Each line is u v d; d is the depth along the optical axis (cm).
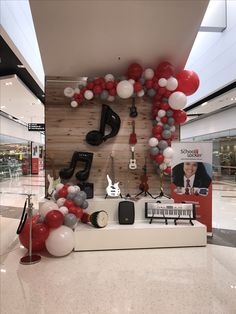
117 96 498
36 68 708
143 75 484
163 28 425
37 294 267
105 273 316
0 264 343
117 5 381
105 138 511
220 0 697
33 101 1056
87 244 390
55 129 518
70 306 245
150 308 242
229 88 799
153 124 525
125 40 447
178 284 288
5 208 695
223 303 250
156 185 532
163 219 452
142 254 379
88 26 418
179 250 396
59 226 372
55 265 339
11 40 491
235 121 1162
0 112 1320
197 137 1565
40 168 2103
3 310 239
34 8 383
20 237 378
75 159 489
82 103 519
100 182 522
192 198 479
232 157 1215
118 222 435
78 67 507
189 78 471
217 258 364
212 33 783
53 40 442
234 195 938
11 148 1557
